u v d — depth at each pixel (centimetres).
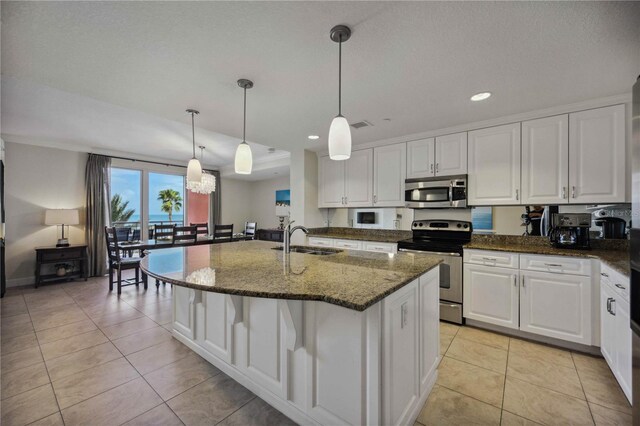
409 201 346
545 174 263
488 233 312
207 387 188
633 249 136
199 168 290
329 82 209
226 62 182
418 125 309
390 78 204
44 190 459
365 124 305
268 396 172
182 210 655
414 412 155
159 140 454
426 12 137
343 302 104
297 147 414
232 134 347
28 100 292
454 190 311
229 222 762
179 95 231
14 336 263
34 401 173
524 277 251
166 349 239
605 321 203
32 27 146
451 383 191
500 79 204
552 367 210
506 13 138
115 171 550
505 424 155
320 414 145
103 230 507
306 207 425
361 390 128
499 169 287
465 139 308
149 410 167
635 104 134
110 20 142
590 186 242
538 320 244
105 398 177
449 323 293
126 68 189
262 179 790
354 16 140
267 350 172
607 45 162
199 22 145
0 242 373
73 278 477
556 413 162
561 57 175
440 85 214
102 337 262
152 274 149
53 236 467
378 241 348
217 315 209
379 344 123
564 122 254
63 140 454
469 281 281
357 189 398
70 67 187
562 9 134
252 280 134
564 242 258
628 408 166
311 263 178
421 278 166
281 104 250
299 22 145
